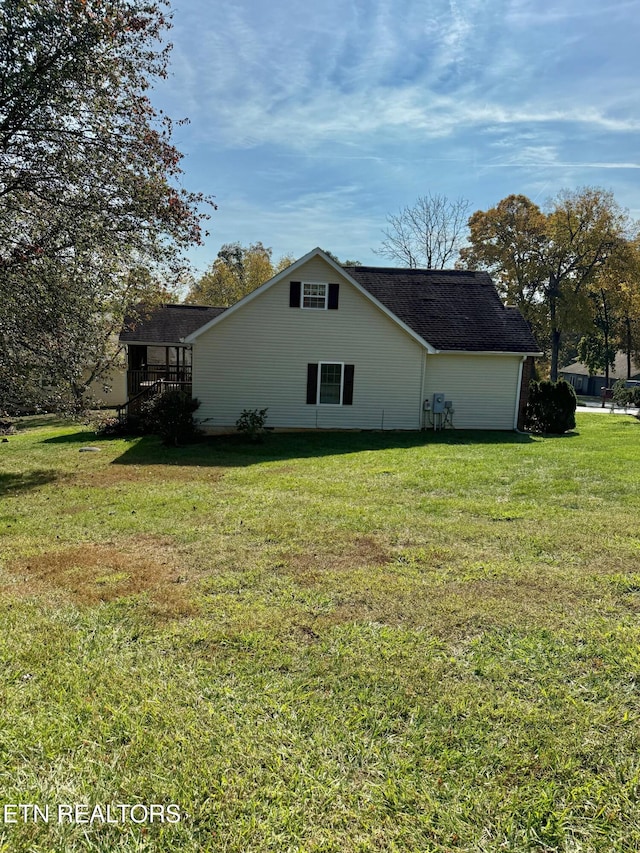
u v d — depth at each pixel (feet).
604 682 10.00
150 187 33.81
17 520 22.43
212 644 11.56
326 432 52.54
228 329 51.31
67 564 16.72
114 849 6.64
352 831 6.90
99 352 38.32
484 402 55.83
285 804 7.33
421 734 8.66
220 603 13.57
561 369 187.52
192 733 8.71
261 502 24.35
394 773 7.84
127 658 11.01
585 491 25.18
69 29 29.09
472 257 129.08
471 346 54.39
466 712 9.17
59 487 29.58
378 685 9.98
